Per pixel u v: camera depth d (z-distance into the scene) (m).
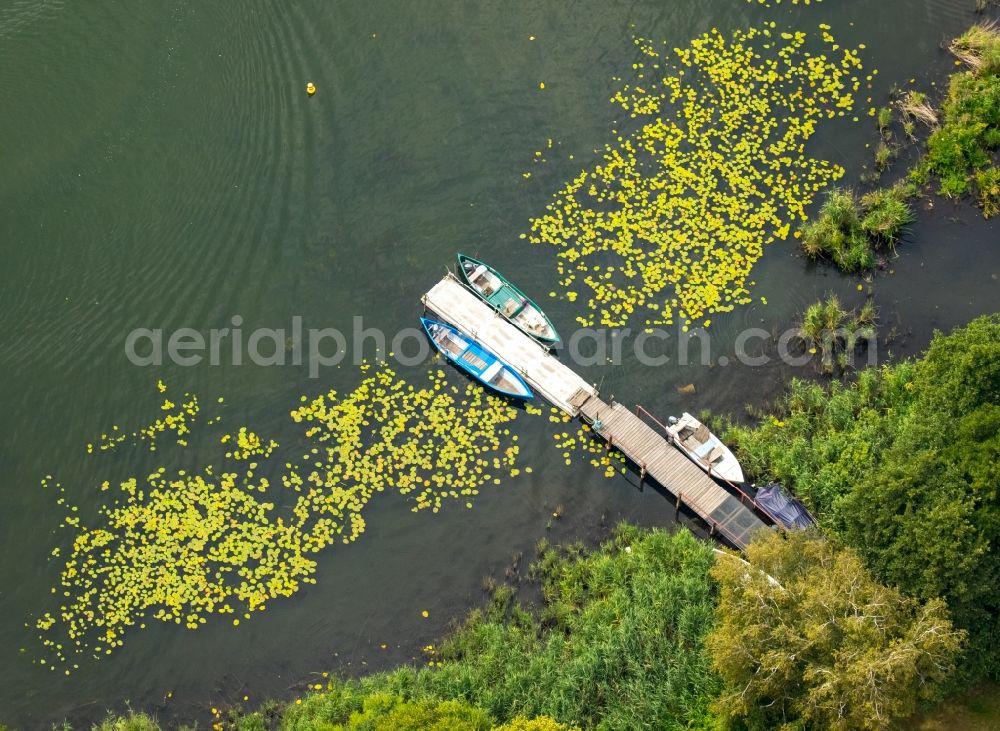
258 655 56.06
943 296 65.69
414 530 59.41
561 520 59.59
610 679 52.75
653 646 53.09
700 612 53.69
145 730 53.38
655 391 63.31
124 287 68.50
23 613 57.69
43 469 62.38
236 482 61.19
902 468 50.28
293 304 67.50
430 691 53.00
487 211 70.12
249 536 59.16
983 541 48.06
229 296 67.94
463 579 57.94
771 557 49.88
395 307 67.00
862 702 45.09
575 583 57.19
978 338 53.34
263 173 72.12
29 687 55.66
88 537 59.78
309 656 55.97
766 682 46.62
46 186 71.94
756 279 66.81
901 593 49.28
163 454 62.44
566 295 66.62
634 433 61.09
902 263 67.00
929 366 55.44
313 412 63.31
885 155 70.25
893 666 44.88
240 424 63.28
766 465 59.91
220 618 57.00
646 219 69.06
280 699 54.88
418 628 56.56
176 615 57.06
